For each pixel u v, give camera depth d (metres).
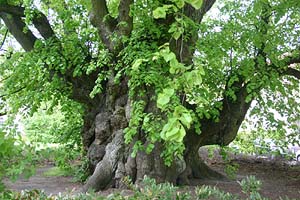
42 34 8.67
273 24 8.77
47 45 8.31
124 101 7.72
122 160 7.52
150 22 7.22
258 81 8.23
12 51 10.44
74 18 8.70
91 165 8.47
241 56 8.51
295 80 10.05
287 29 8.91
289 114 10.20
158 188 3.52
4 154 2.71
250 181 3.85
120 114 7.68
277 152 11.00
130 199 3.48
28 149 2.86
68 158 9.48
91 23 7.73
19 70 8.29
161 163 7.29
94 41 8.50
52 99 9.13
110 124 8.13
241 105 8.79
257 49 8.74
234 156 14.02
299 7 8.78
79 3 8.52
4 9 8.23
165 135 2.68
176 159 7.50
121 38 7.16
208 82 8.24
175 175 7.57
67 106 9.33
